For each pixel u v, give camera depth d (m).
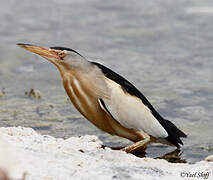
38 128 12.53
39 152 8.05
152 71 18.00
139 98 11.19
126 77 17.33
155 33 22.70
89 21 24.58
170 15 25.58
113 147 11.45
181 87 16.30
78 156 8.20
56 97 15.23
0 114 13.47
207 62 19.00
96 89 10.78
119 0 28.58
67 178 7.01
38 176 6.86
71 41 21.48
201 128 13.00
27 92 15.42
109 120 11.01
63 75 11.03
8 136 9.01
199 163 8.82
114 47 20.84
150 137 11.34
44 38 21.81
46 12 25.95
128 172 7.61
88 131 12.55
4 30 22.73
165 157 11.06
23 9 26.30
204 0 28.31
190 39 21.84
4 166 5.61
